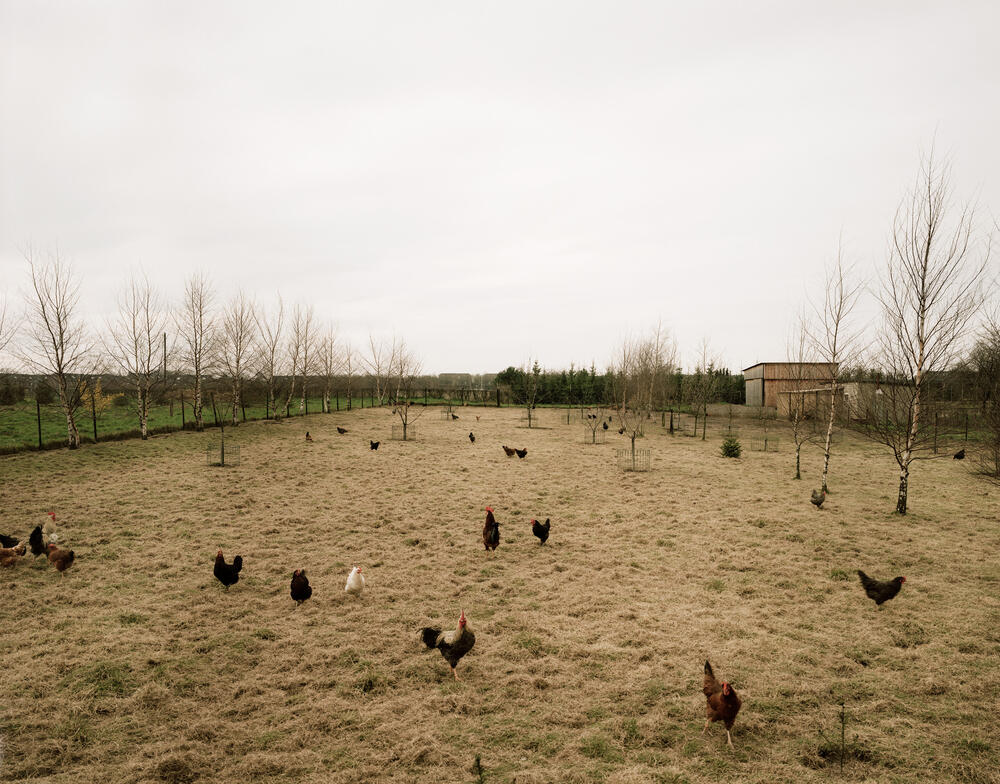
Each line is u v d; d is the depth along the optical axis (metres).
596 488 19.19
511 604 9.54
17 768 5.29
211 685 6.93
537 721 6.18
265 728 6.09
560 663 7.49
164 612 9.02
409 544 12.98
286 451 26.05
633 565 11.52
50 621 8.57
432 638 7.62
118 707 6.37
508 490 18.77
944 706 6.30
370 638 8.23
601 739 5.81
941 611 8.97
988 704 6.30
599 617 8.97
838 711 6.25
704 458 25.97
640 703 6.50
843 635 8.20
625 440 32.69
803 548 12.48
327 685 6.98
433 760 5.52
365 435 33.41
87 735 5.83
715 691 5.85
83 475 18.98
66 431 28.03
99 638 8.05
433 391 67.12
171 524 13.95
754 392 51.59
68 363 23.52
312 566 11.38
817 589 10.08
